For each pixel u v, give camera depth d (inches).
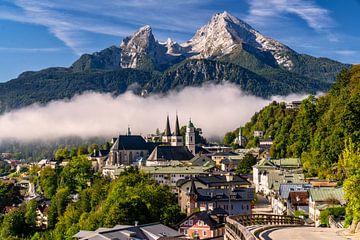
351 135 7381.9
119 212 6309.1
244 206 7746.1
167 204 7130.9
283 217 3068.4
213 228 6053.2
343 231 2546.8
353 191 3019.2
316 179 7854.3
